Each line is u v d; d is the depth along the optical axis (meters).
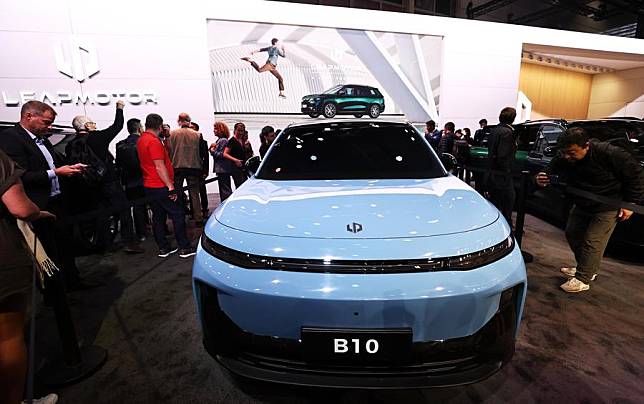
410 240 1.27
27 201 1.20
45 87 5.98
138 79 6.29
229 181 4.70
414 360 1.24
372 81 7.56
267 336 1.26
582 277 2.40
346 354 1.21
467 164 5.85
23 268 1.21
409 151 2.20
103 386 1.59
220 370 1.70
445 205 1.52
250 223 1.42
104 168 3.14
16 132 2.07
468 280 1.22
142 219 3.91
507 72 8.48
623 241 2.85
